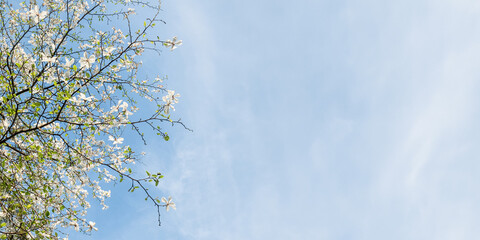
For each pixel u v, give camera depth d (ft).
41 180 19.07
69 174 21.24
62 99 16.06
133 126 17.60
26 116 18.69
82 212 22.63
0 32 19.11
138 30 17.85
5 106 16.49
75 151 17.78
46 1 20.54
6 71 17.16
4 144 16.37
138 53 18.56
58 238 18.11
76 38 20.42
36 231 16.83
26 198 18.15
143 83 20.39
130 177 16.01
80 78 17.03
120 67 20.68
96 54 18.63
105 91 20.34
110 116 18.33
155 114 17.16
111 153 20.83
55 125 19.99
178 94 17.35
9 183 17.22
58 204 19.40
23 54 18.52
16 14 20.44
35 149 18.06
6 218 16.92
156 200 16.06
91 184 21.91
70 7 21.07
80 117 18.01
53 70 17.10
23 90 17.38
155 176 16.12
